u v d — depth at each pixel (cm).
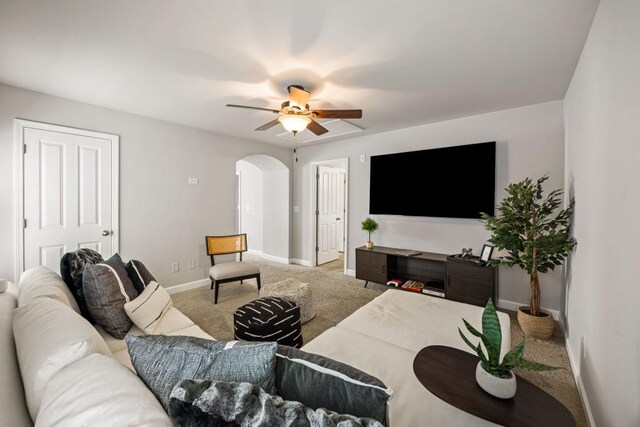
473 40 189
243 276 362
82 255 197
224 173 438
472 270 315
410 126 394
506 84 256
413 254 372
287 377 83
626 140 120
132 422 63
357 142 462
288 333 217
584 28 175
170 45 196
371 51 203
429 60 215
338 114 262
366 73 235
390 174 415
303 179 553
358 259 412
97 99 294
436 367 128
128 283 191
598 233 156
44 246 283
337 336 168
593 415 156
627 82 120
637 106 110
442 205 368
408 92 274
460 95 281
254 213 650
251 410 65
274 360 81
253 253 654
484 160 335
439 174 370
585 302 183
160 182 367
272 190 595
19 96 266
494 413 100
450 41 190
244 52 205
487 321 121
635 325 109
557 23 171
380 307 213
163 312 198
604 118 148
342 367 83
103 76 242
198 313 313
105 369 80
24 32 181
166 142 371
